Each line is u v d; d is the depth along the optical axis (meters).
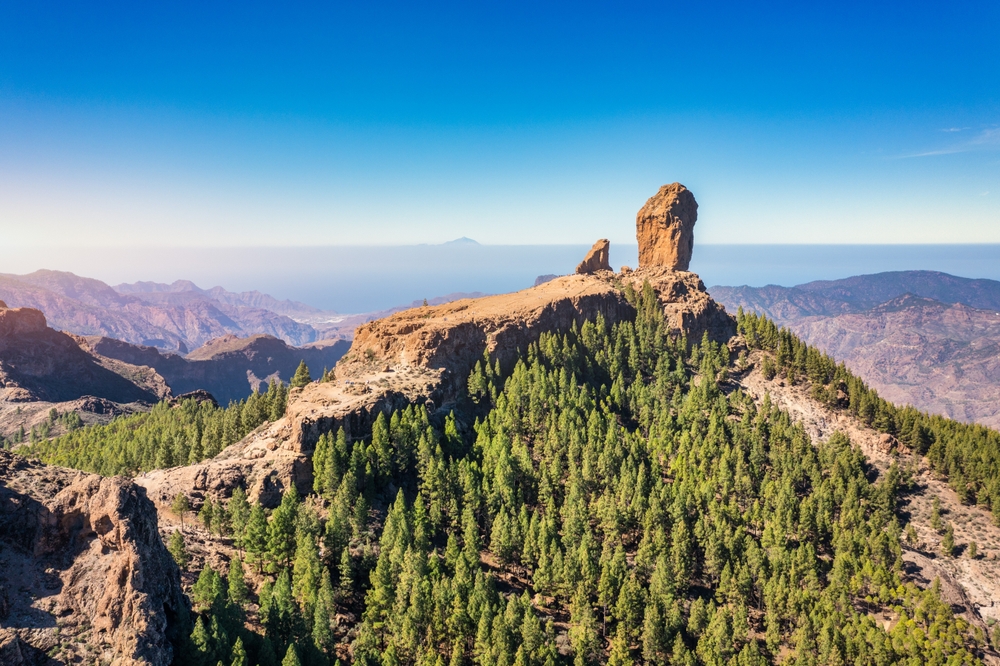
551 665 90.44
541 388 168.88
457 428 156.38
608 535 124.06
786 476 147.50
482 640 92.38
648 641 99.81
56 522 70.69
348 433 135.75
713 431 163.25
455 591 98.56
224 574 99.06
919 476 164.00
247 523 107.50
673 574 113.38
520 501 130.62
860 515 138.62
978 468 156.38
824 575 123.38
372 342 185.12
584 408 167.38
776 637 105.25
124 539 68.94
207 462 132.62
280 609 87.19
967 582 129.88
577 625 104.06
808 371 198.88
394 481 134.38
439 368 170.62
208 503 111.69
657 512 126.06
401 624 93.75
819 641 103.25
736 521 131.75
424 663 88.19
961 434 173.25
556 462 143.88
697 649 100.75
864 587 120.88
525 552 114.06
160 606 69.31
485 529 127.06
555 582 108.31
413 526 115.00
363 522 114.50
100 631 64.56
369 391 151.75
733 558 118.56
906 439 172.50
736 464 147.50
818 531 133.00
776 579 114.00
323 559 106.62
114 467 155.88
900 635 107.06
